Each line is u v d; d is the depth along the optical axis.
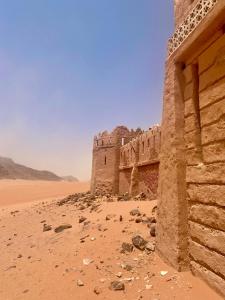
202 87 5.48
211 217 4.77
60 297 5.39
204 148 5.23
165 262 6.01
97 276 6.02
